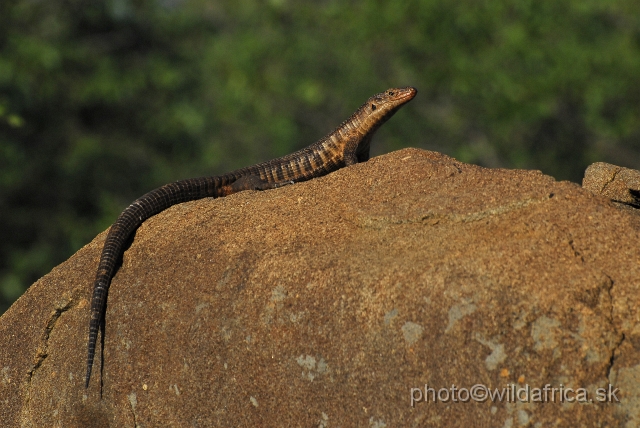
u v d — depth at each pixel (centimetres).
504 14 3269
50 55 3231
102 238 1001
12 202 3291
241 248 867
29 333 941
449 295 743
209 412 823
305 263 816
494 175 868
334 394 764
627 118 3141
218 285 850
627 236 766
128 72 3591
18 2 3425
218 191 1114
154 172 3516
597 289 724
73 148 3378
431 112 3447
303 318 790
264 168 1195
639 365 702
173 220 945
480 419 713
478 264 752
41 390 921
